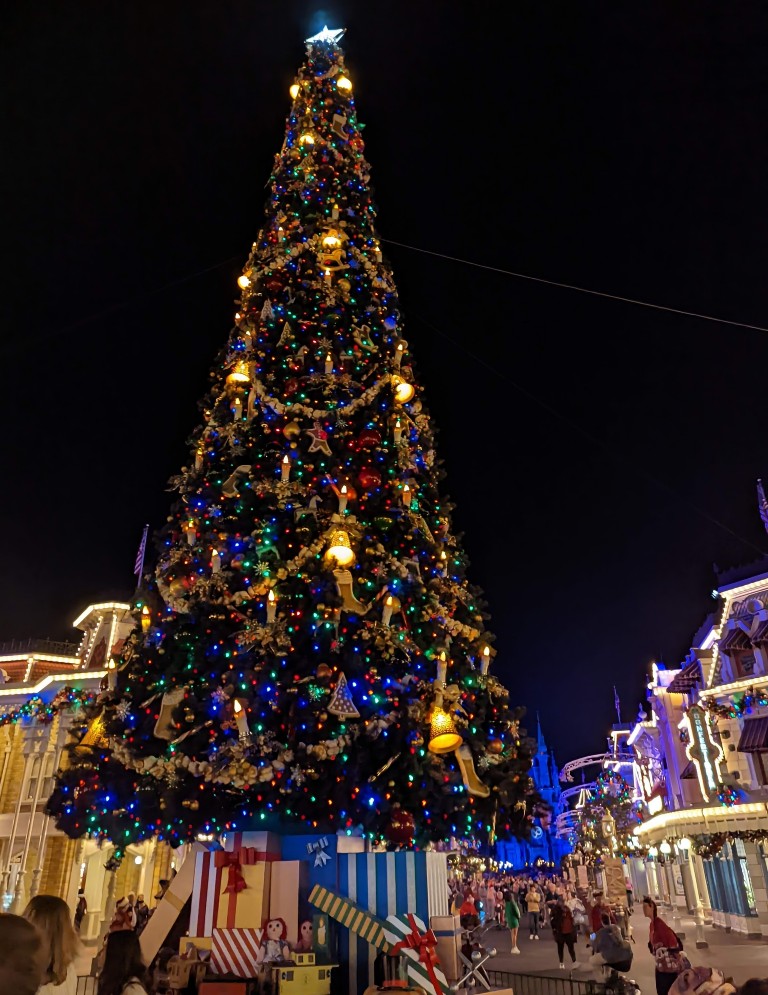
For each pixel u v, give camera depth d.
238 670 7.66
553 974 15.12
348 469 9.73
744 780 23.66
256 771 7.09
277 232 12.59
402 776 7.61
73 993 3.81
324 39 16.14
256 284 11.97
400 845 7.97
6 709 29.31
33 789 27.27
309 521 8.88
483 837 8.98
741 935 22.88
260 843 7.77
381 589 8.61
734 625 25.78
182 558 9.13
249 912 7.31
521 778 8.98
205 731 7.82
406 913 7.36
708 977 4.28
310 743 7.45
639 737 40.22
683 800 31.17
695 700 28.78
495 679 9.75
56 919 3.71
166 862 27.06
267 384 10.48
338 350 10.92
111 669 9.05
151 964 7.61
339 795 7.30
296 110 15.01
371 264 12.52
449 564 10.59
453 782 7.95
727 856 25.05
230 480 9.44
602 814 54.03
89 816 8.37
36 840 26.31
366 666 7.98
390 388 10.98
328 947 7.27
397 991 5.28
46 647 35.84
